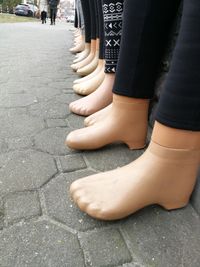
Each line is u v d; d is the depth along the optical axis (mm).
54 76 1602
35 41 3363
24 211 546
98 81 1187
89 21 1821
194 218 561
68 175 666
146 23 641
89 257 466
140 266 458
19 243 479
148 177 542
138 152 781
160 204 569
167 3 636
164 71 796
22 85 1371
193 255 482
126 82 709
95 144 761
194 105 484
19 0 18031
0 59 2031
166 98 504
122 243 494
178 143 521
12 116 976
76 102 1038
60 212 551
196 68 459
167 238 510
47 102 1140
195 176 569
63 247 478
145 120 772
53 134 861
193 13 442
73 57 2338
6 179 636
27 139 820
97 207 521
